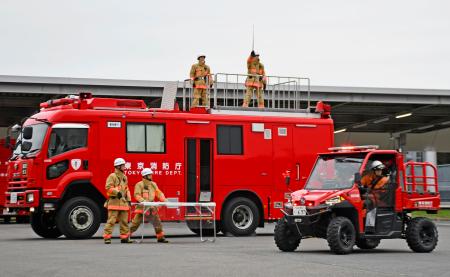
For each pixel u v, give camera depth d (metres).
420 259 15.43
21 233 26.31
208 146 24.66
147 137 23.72
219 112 25.08
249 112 25.44
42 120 22.67
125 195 20.22
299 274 12.39
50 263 14.24
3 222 37.94
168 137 24.03
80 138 22.78
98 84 40.38
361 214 17.02
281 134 25.64
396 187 17.66
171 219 22.95
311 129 26.08
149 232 27.06
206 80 28.23
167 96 26.73
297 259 15.20
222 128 24.88
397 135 61.41
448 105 48.16
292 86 42.19
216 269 13.12
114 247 18.61
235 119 25.06
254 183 25.09
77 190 22.92
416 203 17.81
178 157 24.11
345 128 58.19
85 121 22.88
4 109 46.34
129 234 20.58
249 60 28.84
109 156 23.05
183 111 24.56
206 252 17.00
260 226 25.20
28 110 46.81
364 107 49.75
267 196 25.27
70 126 22.67
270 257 15.66
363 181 17.41
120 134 23.30
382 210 17.52
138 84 40.88
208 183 24.53
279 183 25.42
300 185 25.70
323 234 17.17
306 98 43.81
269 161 25.36
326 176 17.70
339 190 17.12
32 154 22.34
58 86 40.03
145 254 16.34
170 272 12.62
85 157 22.73
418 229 17.48
